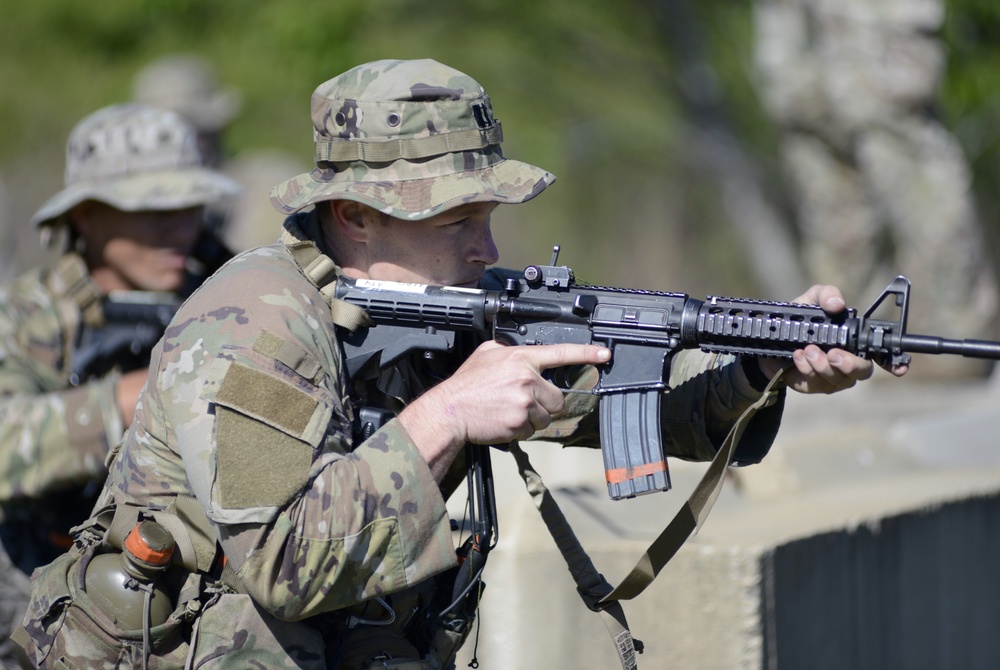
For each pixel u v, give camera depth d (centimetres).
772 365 1125
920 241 3456
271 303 1058
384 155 1084
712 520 1422
